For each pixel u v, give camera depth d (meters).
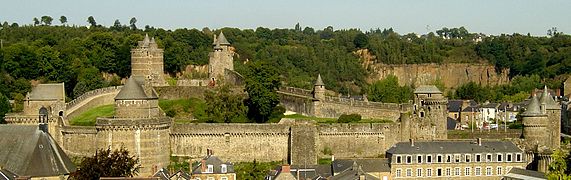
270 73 185.50
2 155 135.88
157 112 170.50
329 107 189.50
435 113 186.00
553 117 190.12
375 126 178.00
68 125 168.25
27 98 175.12
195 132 169.62
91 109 186.75
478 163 173.12
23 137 138.00
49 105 174.88
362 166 165.75
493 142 177.38
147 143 158.12
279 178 145.62
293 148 170.88
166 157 163.00
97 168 129.38
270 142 173.38
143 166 157.62
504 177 169.88
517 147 176.25
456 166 172.12
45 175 132.25
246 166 167.12
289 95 195.38
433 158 170.88
